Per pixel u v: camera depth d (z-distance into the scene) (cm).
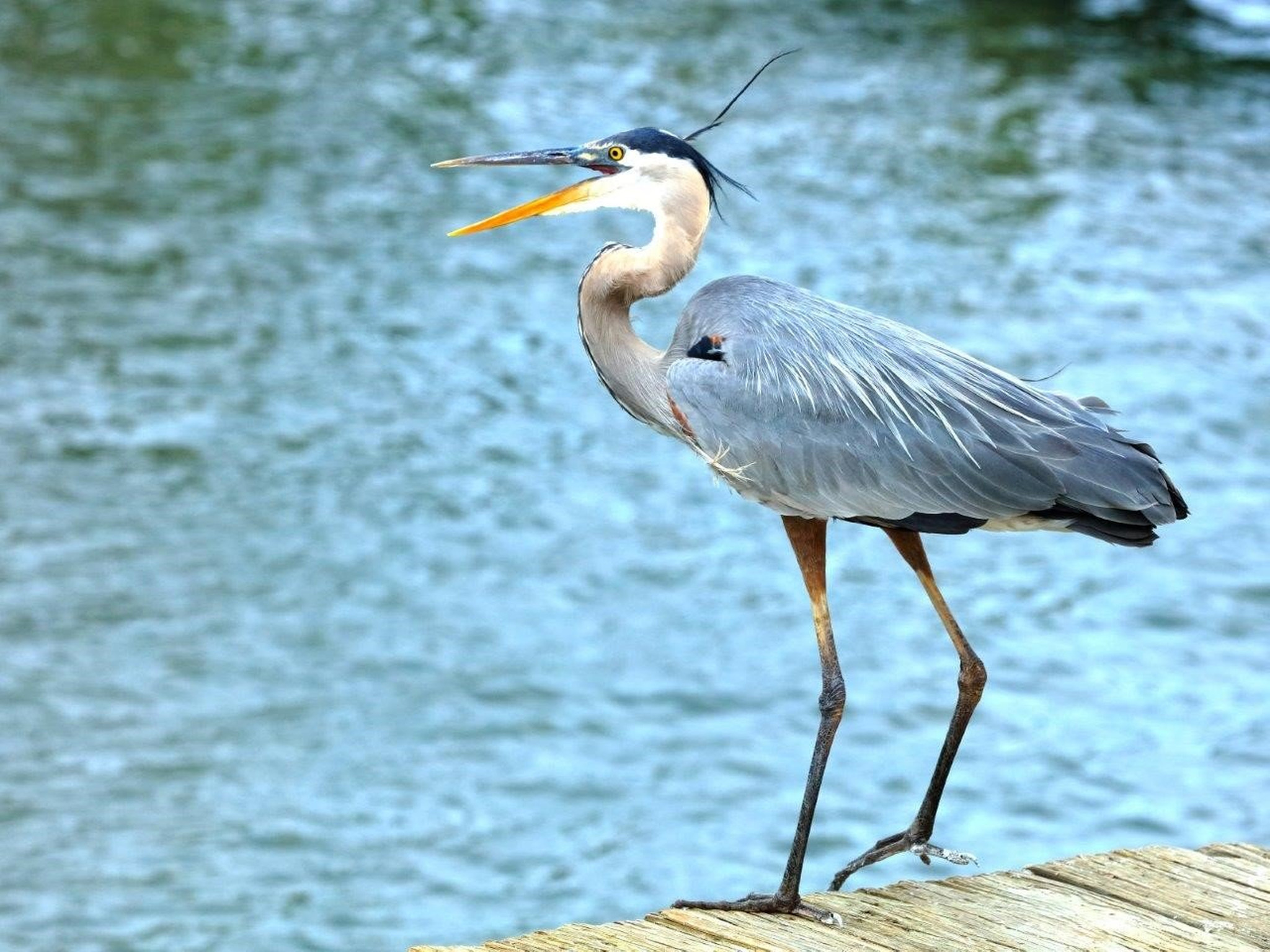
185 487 1902
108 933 1238
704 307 691
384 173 2839
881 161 2903
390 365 2230
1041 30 3578
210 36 3409
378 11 3600
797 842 611
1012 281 2475
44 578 1706
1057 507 632
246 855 1336
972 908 607
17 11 3478
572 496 1947
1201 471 1983
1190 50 3481
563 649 1655
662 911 612
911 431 638
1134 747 1511
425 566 1781
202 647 1614
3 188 2692
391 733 1511
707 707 1571
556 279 2508
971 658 645
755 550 1866
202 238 2578
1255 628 1714
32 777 1416
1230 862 645
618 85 3206
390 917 1274
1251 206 2773
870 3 3734
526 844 1370
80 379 2136
